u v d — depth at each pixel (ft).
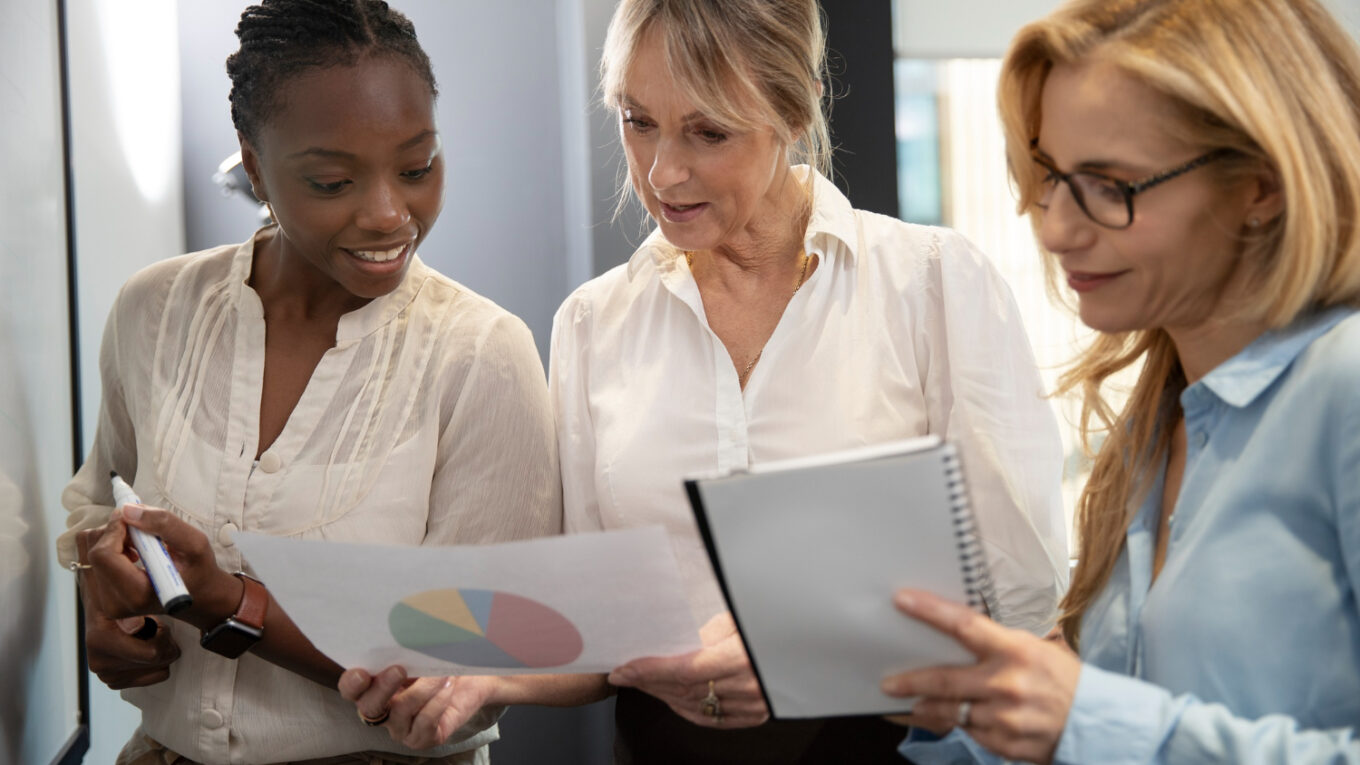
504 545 3.02
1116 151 2.71
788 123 4.33
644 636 3.26
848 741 4.25
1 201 4.33
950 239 4.60
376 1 3.95
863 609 2.67
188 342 4.36
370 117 3.83
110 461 4.64
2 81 4.37
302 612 3.40
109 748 6.15
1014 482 4.42
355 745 4.20
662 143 4.23
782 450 4.47
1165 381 3.33
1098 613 3.31
